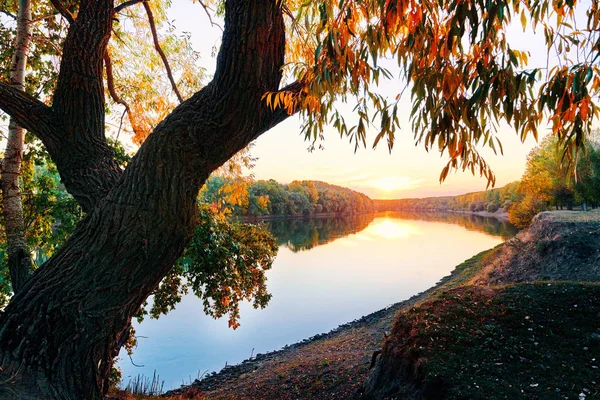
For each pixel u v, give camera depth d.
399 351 4.48
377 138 1.60
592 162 21.38
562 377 3.67
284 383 6.46
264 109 2.45
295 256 29.86
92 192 2.66
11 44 4.72
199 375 8.88
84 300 2.25
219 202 6.64
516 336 4.48
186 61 6.03
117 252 2.27
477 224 65.62
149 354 10.26
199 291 5.89
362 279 20.64
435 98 1.48
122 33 5.64
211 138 2.37
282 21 2.38
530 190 28.58
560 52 1.63
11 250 3.31
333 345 10.12
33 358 2.18
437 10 1.60
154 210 2.29
